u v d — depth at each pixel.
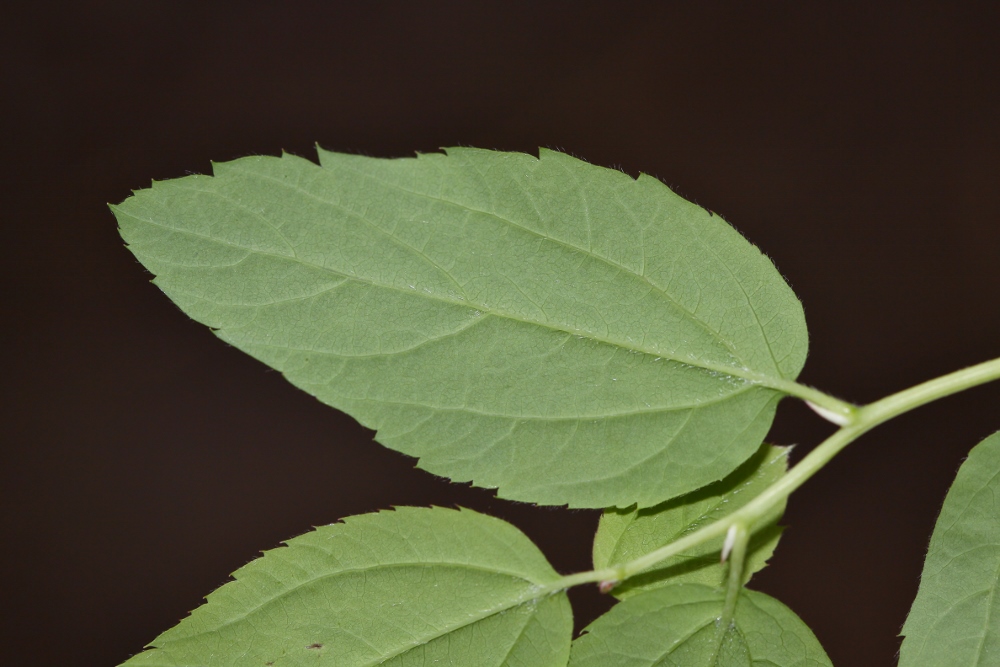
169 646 0.23
